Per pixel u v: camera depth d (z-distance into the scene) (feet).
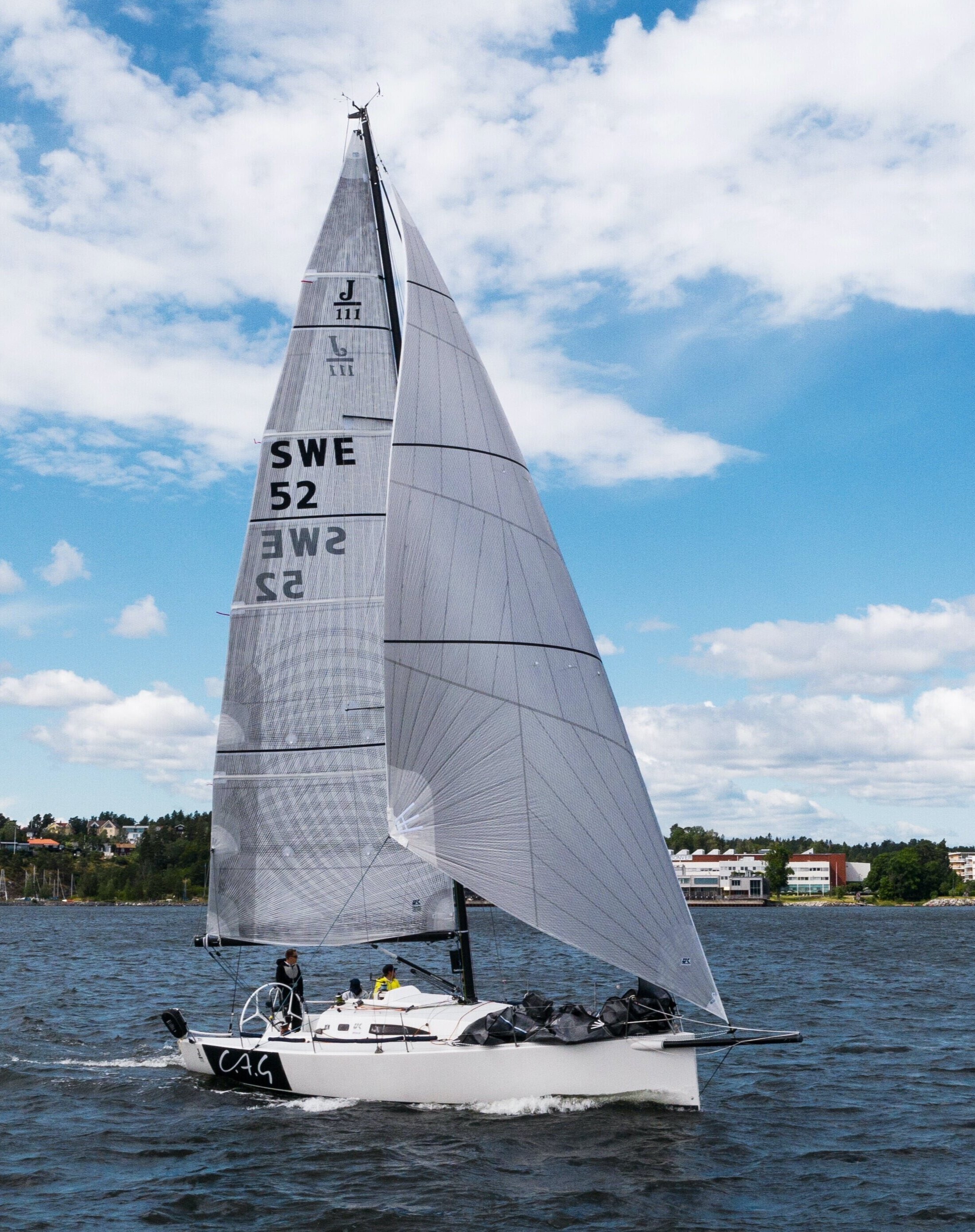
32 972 162.30
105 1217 46.39
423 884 68.03
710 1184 49.96
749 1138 57.41
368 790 69.82
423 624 61.00
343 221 73.87
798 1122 61.57
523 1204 47.16
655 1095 59.11
